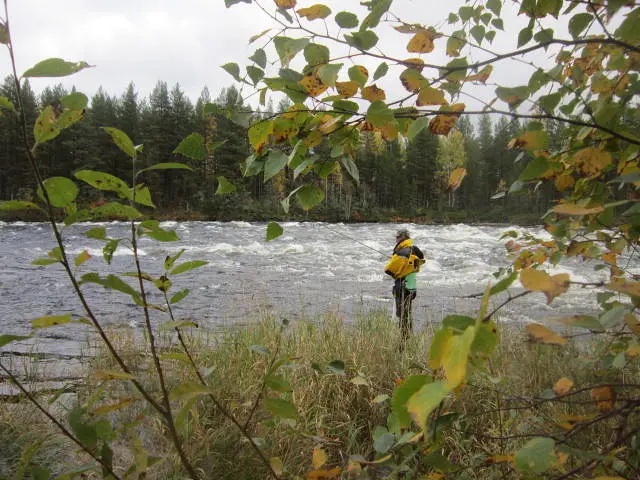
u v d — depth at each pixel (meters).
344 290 10.09
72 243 19.86
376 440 1.31
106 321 7.11
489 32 1.35
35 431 2.51
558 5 1.11
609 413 1.01
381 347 3.77
